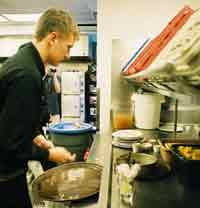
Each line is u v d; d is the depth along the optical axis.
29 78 1.20
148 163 1.08
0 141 1.19
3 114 1.19
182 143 1.24
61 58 1.49
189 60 0.49
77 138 2.05
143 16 2.27
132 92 2.22
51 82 3.90
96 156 1.52
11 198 1.35
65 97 5.01
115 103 2.25
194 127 1.76
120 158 1.24
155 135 1.75
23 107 1.17
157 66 0.56
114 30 2.30
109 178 1.07
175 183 0.94
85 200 1.03
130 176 0.95
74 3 3.97
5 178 1.29
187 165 0.89
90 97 4.97
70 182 1.18
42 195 1.05
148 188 0.90
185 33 0.71
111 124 2.19
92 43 5.27
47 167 1.65
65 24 1.38
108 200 0.88
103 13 2.30
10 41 5.76
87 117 5.00
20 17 4.79
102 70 2.36
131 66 1.28
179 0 2.22
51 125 2.25
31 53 1.32
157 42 1.02
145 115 1.88
